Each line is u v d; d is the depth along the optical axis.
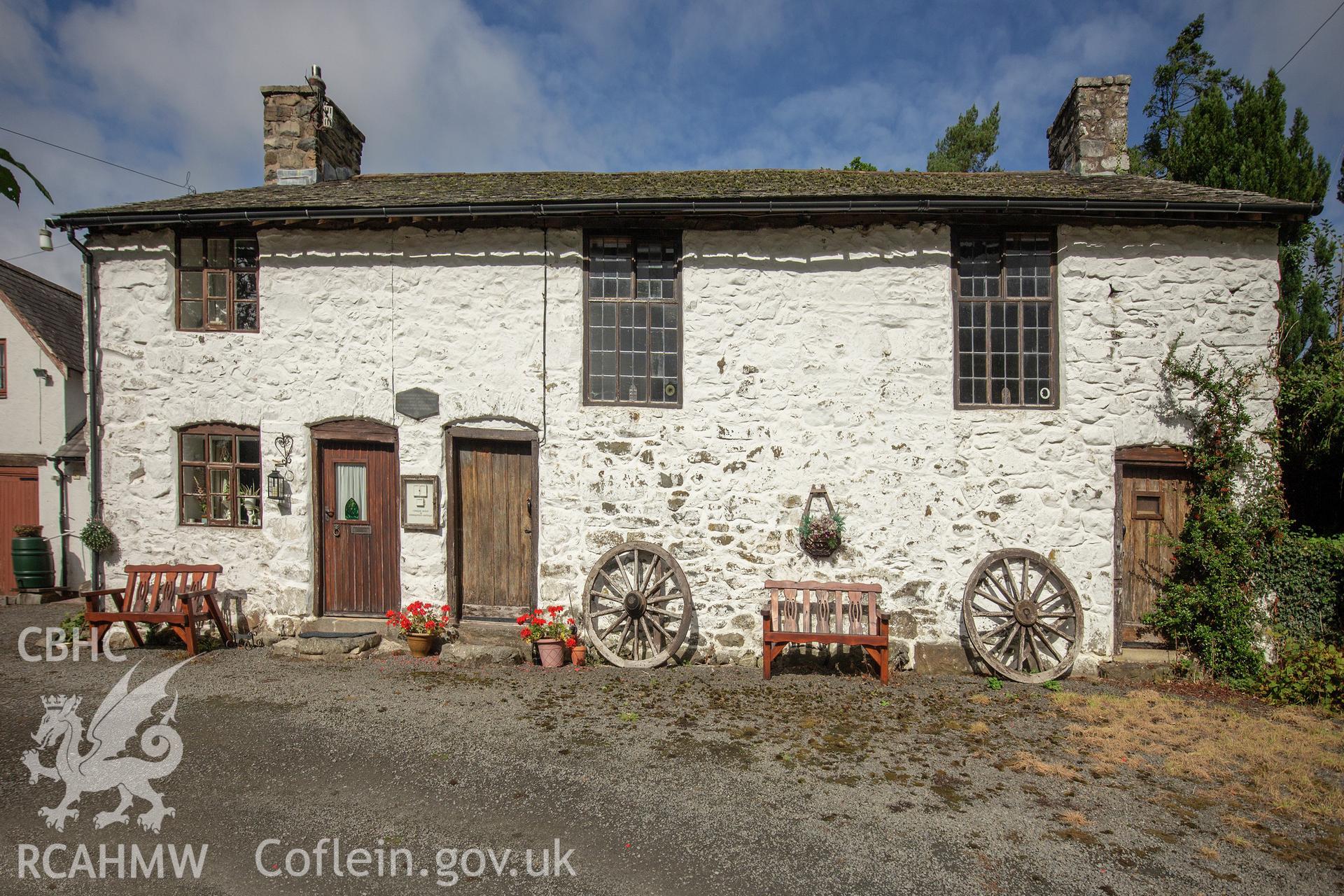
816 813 3.76
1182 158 11.46
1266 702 5.67
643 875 3.20
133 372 7.05
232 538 6.98
